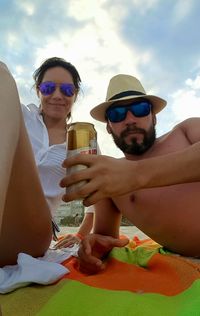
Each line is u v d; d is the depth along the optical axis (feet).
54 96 3.04
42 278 1.60
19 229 1.78
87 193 1.26
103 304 1.29
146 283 1.59
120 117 2.42
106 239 2.06
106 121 2.60
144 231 2.29
